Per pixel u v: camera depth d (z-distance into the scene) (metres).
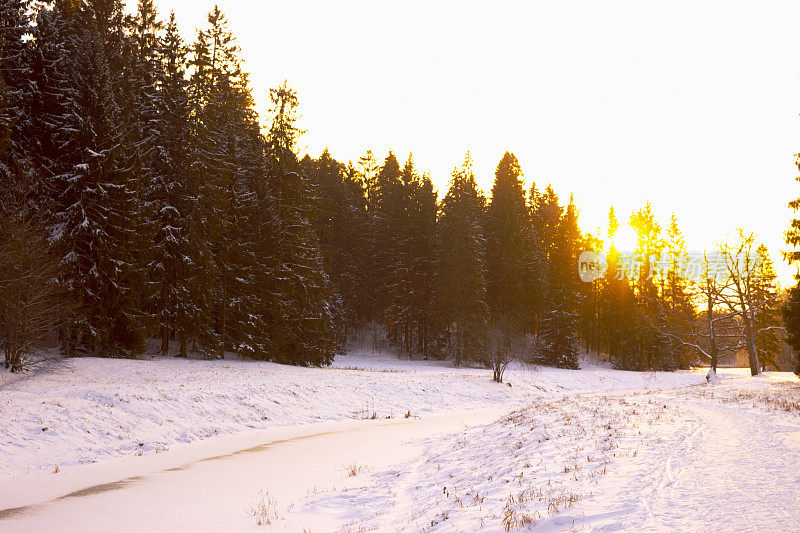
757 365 43.47
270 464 15.59
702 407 18.14
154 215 37.94
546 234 84.94
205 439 20.08
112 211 32.75
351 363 58.84
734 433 12.30
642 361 73.06
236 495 11.66
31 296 26.84
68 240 31.39
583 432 14.02
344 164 97.62
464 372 51.66
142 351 35.06
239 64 51.41
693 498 7.36
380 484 12.42
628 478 8.78
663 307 71.69
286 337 44.34
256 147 50.28
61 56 33.59
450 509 8.75
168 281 37.97
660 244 77.69
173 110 40.66
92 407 19.19
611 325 76.69
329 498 11.18
